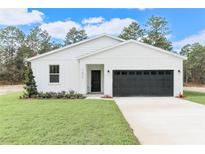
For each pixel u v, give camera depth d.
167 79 20.56
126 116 10.91
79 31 56.31
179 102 16.25
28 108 12.84
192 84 48.88
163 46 45.72
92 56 20.88
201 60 50.53
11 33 56.34
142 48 20.61
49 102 15.96
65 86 21.91
